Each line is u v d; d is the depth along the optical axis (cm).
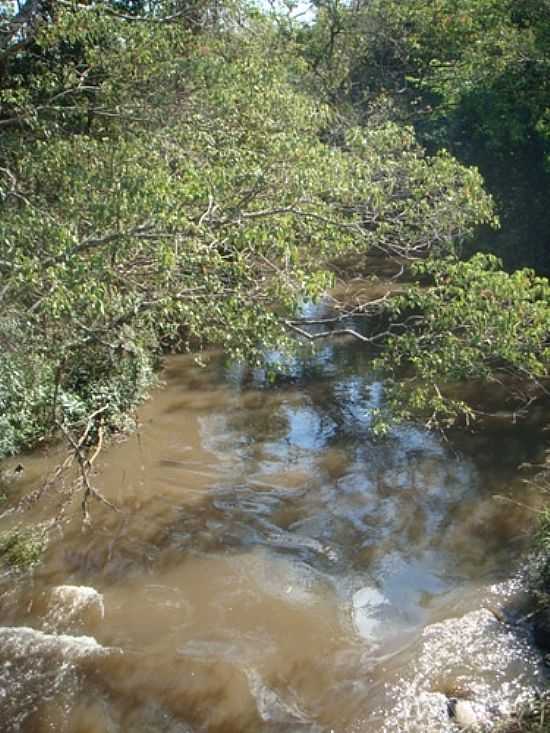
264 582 818
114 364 1016
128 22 1115
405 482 992
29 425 963
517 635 720
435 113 1975
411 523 907
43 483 979
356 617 764
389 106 2106
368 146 888
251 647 727
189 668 701
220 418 1177
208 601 791
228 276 745
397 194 897
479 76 1659
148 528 907
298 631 746
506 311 756
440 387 1236
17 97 1053
